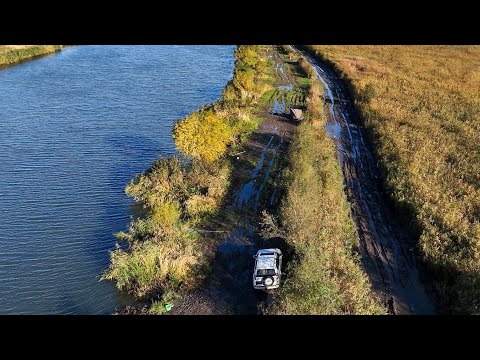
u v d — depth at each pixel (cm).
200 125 3509
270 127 4572
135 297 2414
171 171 3441
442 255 2525
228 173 3625
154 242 2664
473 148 3909
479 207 3008
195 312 2281
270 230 2808
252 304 2334
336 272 2434
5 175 3619
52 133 4397
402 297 2384
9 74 6362
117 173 3669
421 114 4722
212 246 2791
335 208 3017
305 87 5988
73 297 2420
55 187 3462
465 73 6650
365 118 4809
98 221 3061
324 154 3828
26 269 2627
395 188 3262
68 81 6050
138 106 5131
